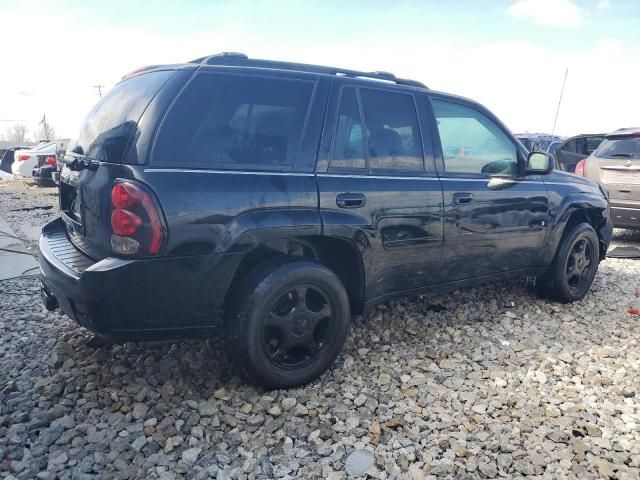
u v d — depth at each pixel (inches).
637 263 251.3
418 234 136.5
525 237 165.5
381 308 170.2
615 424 109.2
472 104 158.1
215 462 93.7
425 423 107.2
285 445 99.0
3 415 104.3
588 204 184.7
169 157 102.1
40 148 693.9
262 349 111.9
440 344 147.3
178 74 108.4
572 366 135.7
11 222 340.8
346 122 126.4
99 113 123.0
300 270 113.7
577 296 187.8
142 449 96.2
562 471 93.6
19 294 178.5
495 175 157.5
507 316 170.9
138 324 101.3
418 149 140.2
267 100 116.1
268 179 111.2
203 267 103.0
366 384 122.8
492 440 102.3
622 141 291.0
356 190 123.3
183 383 118.7
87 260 110.0
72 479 87.4
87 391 113.5
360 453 97.0
